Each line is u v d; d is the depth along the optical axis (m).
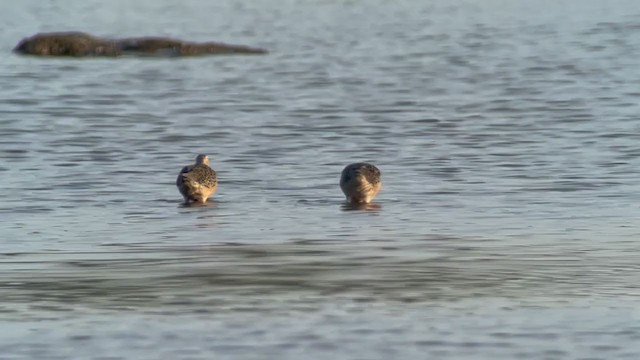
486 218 39.19
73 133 55.69
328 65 82.19
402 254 34.72
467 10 119.31
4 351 26.75
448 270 33.00
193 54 86.06
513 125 58.09
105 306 29.86
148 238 36.66
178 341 27.31
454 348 26.81
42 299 30.45
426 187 44.03
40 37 85.81
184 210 40.53
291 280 32.06
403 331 27.89
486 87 71.38
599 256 34.34
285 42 96.12
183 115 61.47
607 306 29.56
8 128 56.91
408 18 113.75
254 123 59.00
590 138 54.00
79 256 34.59
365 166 41.34
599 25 103.94
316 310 29.47
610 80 72.88
